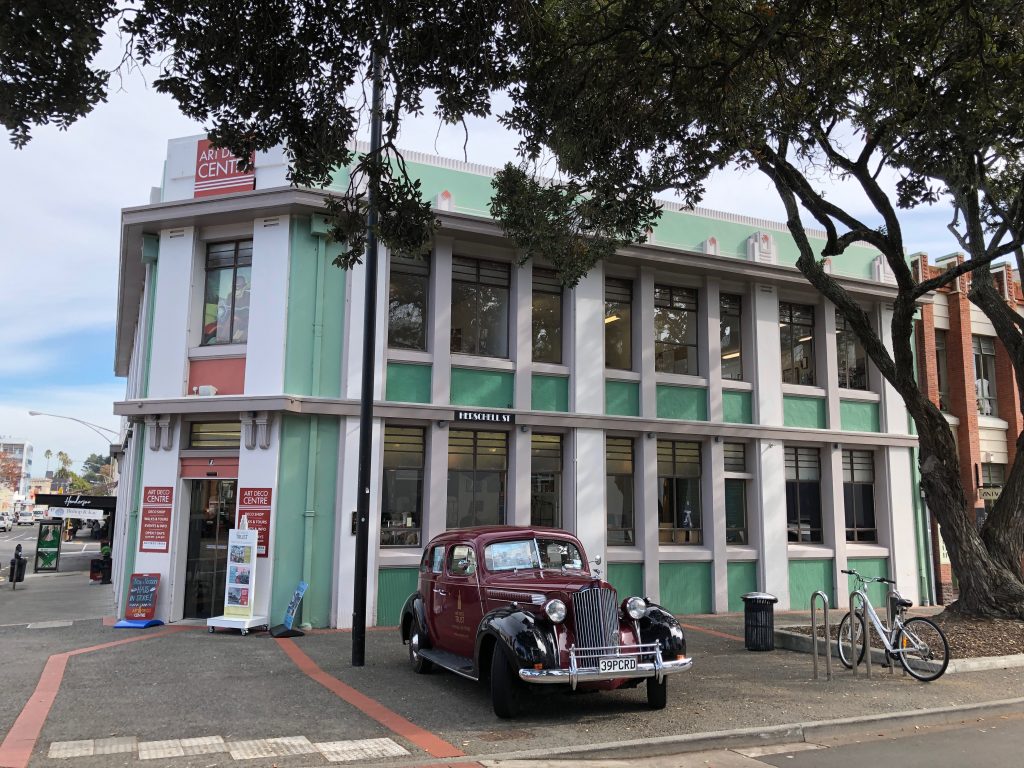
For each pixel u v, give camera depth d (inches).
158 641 456.4
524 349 597.6
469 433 585.0
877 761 250.2
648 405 634.2
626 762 248.5
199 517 538.3
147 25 290.5
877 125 431.5
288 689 336.5
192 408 522.9
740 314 700.7
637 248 628.1
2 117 284.0
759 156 472.1
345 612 513.7
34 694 320.8
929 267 784.3
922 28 353.1
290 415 522.6
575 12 370.3
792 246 719.7
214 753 242.7
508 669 289.1
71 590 834.8
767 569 660.7
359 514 401.1
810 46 378.6
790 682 362.3
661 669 292.5
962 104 379.9
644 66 371.6
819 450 719.1
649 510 626.2
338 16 303.0
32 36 270.1
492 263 607.2
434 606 370.9
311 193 528.1
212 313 558.9
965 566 477.7
